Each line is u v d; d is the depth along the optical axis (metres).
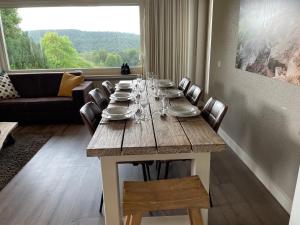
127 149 1.47
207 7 4.60
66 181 2.55
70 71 4.90
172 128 1.77
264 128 2.38
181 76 4.97
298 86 1.85
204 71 4.95
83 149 3.29
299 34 1.79
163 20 4.63
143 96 2.79
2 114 4.16
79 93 4.11
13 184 2.52
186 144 1.49
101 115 2.20
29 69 5.13
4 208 2.17
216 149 1.50
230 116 3.25
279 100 2.11
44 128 4.11
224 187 2.39
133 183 1.45
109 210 1.67
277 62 2.09
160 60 4.84
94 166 2.84
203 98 4.92
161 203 1.31
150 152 1.49
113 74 5.12
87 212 2.10
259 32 2.38
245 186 2.40
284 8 1.96
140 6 4.77
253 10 2.47
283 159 2.09
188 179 1.48
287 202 2.04
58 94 4.52
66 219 2.03
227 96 3.33
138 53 5.14
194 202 1.32
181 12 4.62
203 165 1.59
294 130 1.93
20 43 5.01
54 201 2.24
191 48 4.82
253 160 2.63
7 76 4.52
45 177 2.63
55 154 3.16
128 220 1.44
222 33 3.42
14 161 2.99
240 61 2.82
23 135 3.80
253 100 2.59
